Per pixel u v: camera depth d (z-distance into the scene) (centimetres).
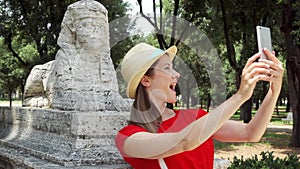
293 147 1270
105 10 487
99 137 393
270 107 221
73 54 476
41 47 1797
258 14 1518
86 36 463
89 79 459
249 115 2048
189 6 1623
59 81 473
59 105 463
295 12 1211
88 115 396
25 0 1733
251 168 575
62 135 420
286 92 3291
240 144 1320
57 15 1606
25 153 462
